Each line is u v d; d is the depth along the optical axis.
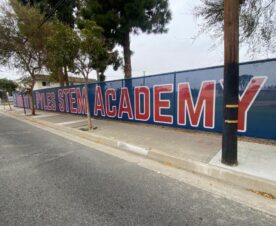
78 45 7.58
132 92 9.36
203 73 6.72
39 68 15.94
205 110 6.82
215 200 3.16
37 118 13.73
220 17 7.06
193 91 7.06
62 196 3.37
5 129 10.42
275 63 5.23
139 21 11.40
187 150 5.20
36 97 20.44
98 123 10.11
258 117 5.64
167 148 5.46
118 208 3.00
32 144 7.03
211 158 4.54
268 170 3.79
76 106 14.02
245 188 3.53
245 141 5.69
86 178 4.07
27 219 2.78
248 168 3.90
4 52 15.35
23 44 15.06
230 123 3.95
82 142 7.11
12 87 25.70
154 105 8.45
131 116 9.62
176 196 3.30
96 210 2.96
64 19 16.72
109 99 10.77
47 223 2.68
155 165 4.75
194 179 3.94
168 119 8.00
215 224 2.60
